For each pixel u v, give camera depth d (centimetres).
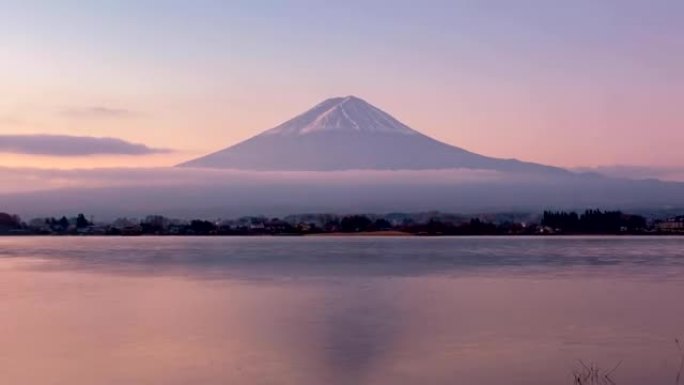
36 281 5691
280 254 10844
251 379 2316
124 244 17875
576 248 13075
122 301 4250
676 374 2366
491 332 3109
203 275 6306
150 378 2330
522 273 6406
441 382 2278
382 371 2414
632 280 5628
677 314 3612
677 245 14888
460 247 13938
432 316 3584
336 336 3025
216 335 3055
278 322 3397
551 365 2483
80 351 2717
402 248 13488
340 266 7575
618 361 2536
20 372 2408
